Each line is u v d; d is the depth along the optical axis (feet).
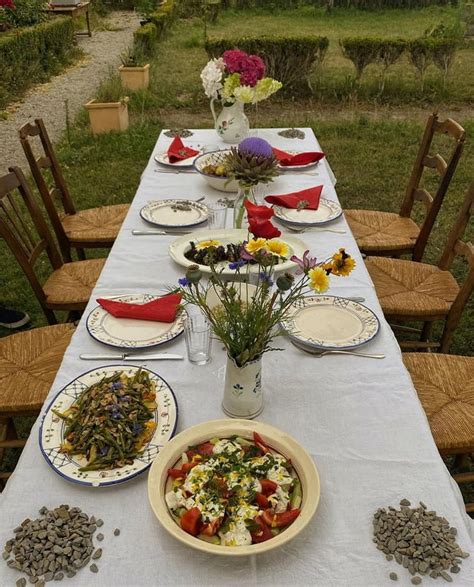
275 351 4.58
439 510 3.28
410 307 6.94
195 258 5.69
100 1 45.11
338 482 3.46
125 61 24.21
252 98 8.23
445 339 6.97
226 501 3.10
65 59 28.71
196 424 3.83
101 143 17.21
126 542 3.08
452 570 2.92
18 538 3.06
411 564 2.94
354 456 3.64
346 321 4.92
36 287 7.08
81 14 37.60
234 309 3.51
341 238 6.45
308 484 3.21
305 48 21.36
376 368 4.41
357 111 20.74
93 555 3.00
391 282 7.52
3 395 5.50
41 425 3.76
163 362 4.45
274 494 3.16
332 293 5.39
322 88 22.50
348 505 3.31
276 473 3.26
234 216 6.61
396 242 8.58
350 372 4.37
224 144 9.55
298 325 4.84
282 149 9.29
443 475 3.51
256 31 35.60
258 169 5.68
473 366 5.90
